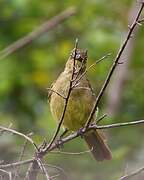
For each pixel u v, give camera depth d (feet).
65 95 33.37
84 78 33.71
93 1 57.72
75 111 33.50
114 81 52.85
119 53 27.73
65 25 58.08
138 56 55.36
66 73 33.50
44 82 54.60
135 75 54.24
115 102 51.70
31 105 53.21
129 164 40.75
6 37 57.26
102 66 53.62
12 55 55.47
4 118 48.67
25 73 55.06
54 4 59.88
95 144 34.06
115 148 44.09
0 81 53.52
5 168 29.43
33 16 58.85
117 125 28.76
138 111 51.85
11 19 58.13
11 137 41.34
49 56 56.70
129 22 53.16
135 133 45.03
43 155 29.07
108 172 39.01
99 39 55.06
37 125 47.52
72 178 38.52
